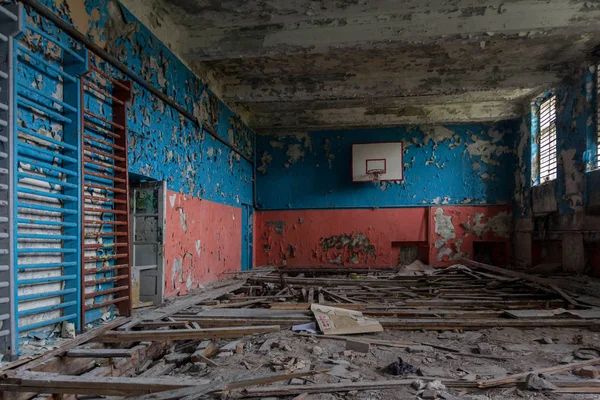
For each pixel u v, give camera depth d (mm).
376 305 4984
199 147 6531
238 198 8891
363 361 3082
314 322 4074
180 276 5699
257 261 10359
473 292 5930
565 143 7391
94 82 3773
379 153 10062
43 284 3164
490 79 7277
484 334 3857
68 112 3430
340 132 10344
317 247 10234
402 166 9992
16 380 2400
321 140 10391
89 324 3627
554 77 7156
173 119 5516
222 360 3137
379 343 3539
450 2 5094
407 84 7441
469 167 9961
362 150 10117
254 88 7652
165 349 3764
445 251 9906
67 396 2600
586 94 6695
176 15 5266
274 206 10398
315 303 4918
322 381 2633
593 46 6277
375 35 5332
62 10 3406
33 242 3086
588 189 6648
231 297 5574
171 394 2211
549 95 8344
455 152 10016
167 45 5352
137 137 4555
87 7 3723
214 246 7230
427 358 3146
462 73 7309
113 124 3855
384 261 10070
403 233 10062
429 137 10086
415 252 10281
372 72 7340
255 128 10203
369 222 10164
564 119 7430
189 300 5160
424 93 7594
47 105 3232
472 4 5148
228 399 2363
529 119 8914
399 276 7469
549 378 2656
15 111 2754
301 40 5473
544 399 2363
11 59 2730
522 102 9195
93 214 3809
